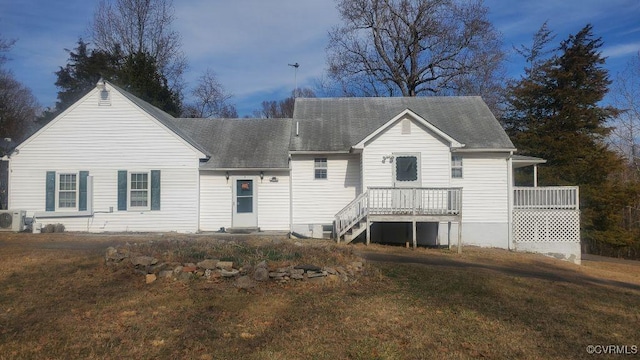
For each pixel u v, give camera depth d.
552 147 29.03
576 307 8.72
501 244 19.55
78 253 12.37
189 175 20.22
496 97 35.12
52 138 20.11
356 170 20.23
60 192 20.03
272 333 6.54
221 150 21.80
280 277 9.12
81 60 40.59
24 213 19.70
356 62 37.12
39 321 6.93
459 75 35.22
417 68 35.66
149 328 6.64
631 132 35.00
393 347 6.12
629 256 27.81
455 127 20.95
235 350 5.90
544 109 31.17
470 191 19.64
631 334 7.14
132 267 9.80
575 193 19.77
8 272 10.04
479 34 34.81
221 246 11.13
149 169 20.14
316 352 5.89
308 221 20.23
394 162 18.64
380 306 7.98
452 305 8.27
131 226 20.03
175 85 41.31
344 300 8.26
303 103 23.78
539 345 6.43
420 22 34.91
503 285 10.27
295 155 20.33
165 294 8.33
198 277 9.20
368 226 17.33
